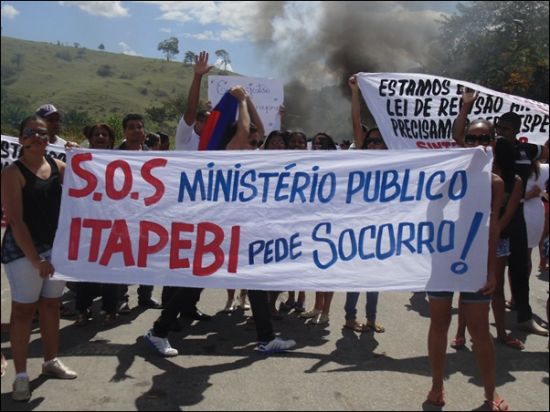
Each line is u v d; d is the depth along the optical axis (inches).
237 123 150.9
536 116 178.4
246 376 135.7
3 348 148.3
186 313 179.3
